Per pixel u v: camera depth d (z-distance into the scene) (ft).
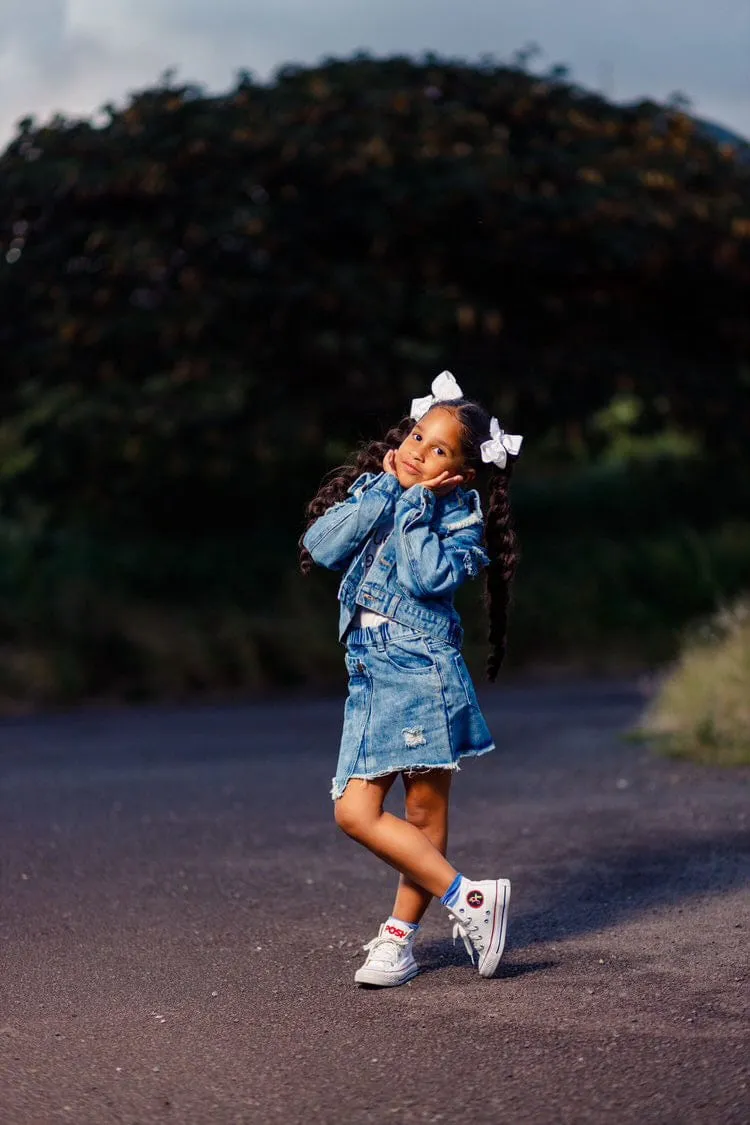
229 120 59.31
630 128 65.72
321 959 17.48
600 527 75.61
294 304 56.65
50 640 55.67
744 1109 12.08
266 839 25.46
